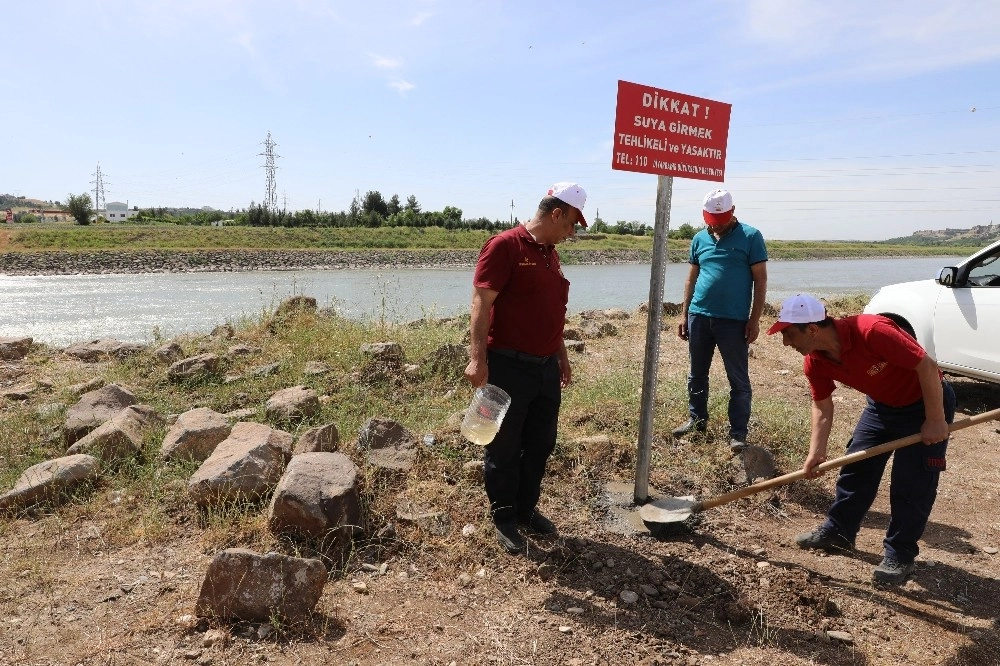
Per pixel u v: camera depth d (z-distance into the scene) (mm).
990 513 4309
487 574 3193
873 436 3504
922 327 6586
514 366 3297
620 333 8930
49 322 16391
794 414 5664
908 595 3297
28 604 2795
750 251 4574
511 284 3250
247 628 2666
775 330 3375
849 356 3287
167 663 2467
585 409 5160
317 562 2768
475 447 4328
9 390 5562
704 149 3719
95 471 3846
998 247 6188
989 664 2789
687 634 2855
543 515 3701
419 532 3441
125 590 2902
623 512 3865
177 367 5863
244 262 44906
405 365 6090
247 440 3932
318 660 2529
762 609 3051
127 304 20703
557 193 3248
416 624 2801
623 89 3373
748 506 4145
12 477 3965
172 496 3711
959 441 5625
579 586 3160
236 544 3230
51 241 47969
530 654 2654
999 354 5910
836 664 2725
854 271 49344
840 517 3652
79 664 2443
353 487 3367
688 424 4910
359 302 18203
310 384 5734
